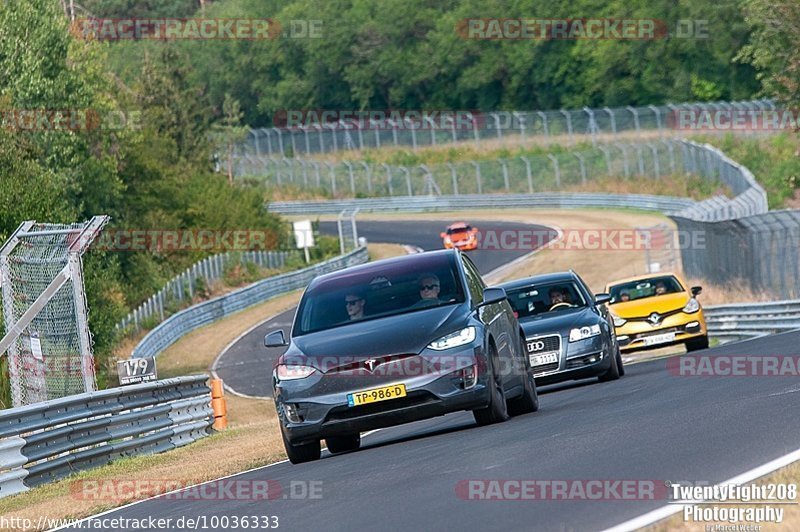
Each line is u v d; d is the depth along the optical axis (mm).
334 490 30000
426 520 23359
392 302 41312
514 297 64125
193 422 63188
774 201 187875
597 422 36281
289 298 188500
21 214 105812
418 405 38375
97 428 52000
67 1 176125
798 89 152000
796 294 96875
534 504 23547
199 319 165625
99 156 156375
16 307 63562
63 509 37469
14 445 45062
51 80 141125
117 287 152875
